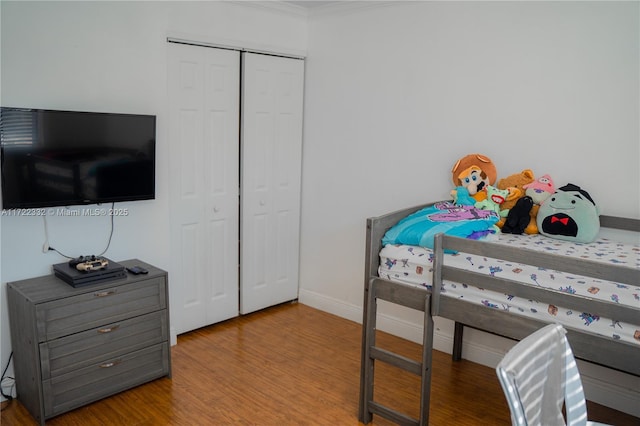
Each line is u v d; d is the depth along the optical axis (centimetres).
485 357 312
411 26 325
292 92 383
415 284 235
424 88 325
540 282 199
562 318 194
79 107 269
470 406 267
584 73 264
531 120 284
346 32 359
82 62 267
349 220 376
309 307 409
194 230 341
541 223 268
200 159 336
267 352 324
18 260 256
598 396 271
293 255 409
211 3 322
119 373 265
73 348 245
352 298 381
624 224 256
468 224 238
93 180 265
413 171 337
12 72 243
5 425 241
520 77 285
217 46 332
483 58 298
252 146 364
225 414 253
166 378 287
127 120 273
